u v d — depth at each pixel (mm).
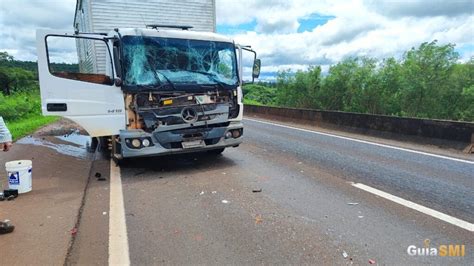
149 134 6082
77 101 5945
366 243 3502
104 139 8031
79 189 5391
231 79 6824
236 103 6926
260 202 4758
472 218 4121
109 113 6043
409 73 18562
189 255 3279
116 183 5793
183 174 6383
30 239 3562
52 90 5812
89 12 7781
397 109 19781
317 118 14180
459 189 5234
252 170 6621
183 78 6289
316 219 4133
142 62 6012
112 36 5941
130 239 3619
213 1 9102
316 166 6859
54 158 7598
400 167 6660
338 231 3789
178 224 4020
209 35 6676
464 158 7379
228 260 3182
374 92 20625
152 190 5387
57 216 4207
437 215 4219
